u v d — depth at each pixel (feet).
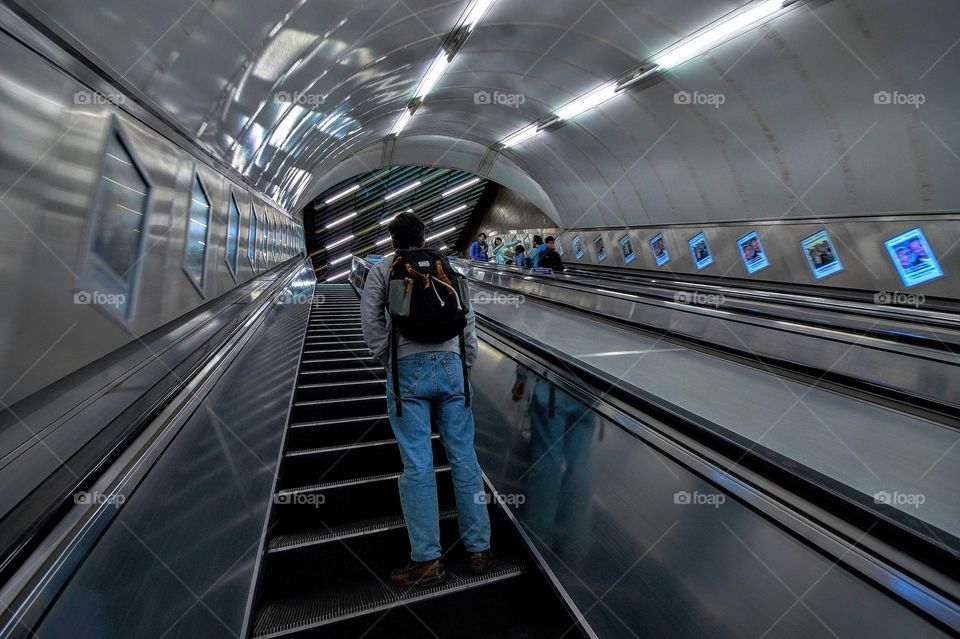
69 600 2.71
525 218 70.38
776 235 28.27
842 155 22.62
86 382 5.41
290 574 5.51
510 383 9.94
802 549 3.81
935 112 18.22
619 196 43.52
